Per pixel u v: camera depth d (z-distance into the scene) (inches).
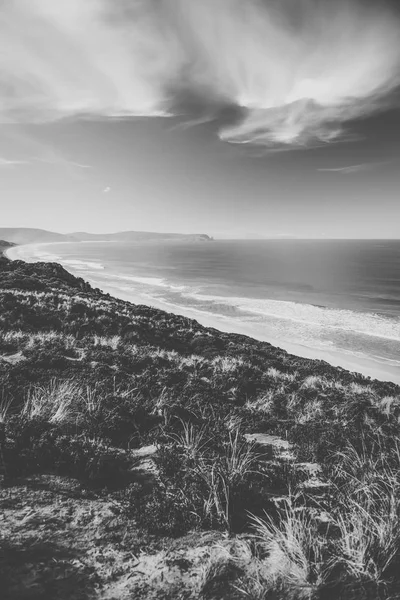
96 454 165.6
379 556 103.5
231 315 1961.1
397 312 2111.2
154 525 122.0
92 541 110.8
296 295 2758.4
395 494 136.1
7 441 166.7
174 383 362.3
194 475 154.7
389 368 1165.7
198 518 127.5
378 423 324.8
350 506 132.1
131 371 381.1
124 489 147.3
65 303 743.1
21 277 1068.5
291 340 1486.2
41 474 149.3
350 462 191.0
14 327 534.9
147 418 242.5
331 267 5059.1
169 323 848.9
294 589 94.7
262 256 7687.0
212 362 522.9
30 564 95.6
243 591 92.0
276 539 111.6
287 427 277.3
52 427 193.0
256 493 147.8
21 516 118.2
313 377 547.2
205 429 224.1
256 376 476.7
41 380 287.3
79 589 89.8
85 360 376.8
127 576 97.1
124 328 653.3
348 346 1411.2
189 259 6934.1
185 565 104.1
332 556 104.0
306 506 143.9
